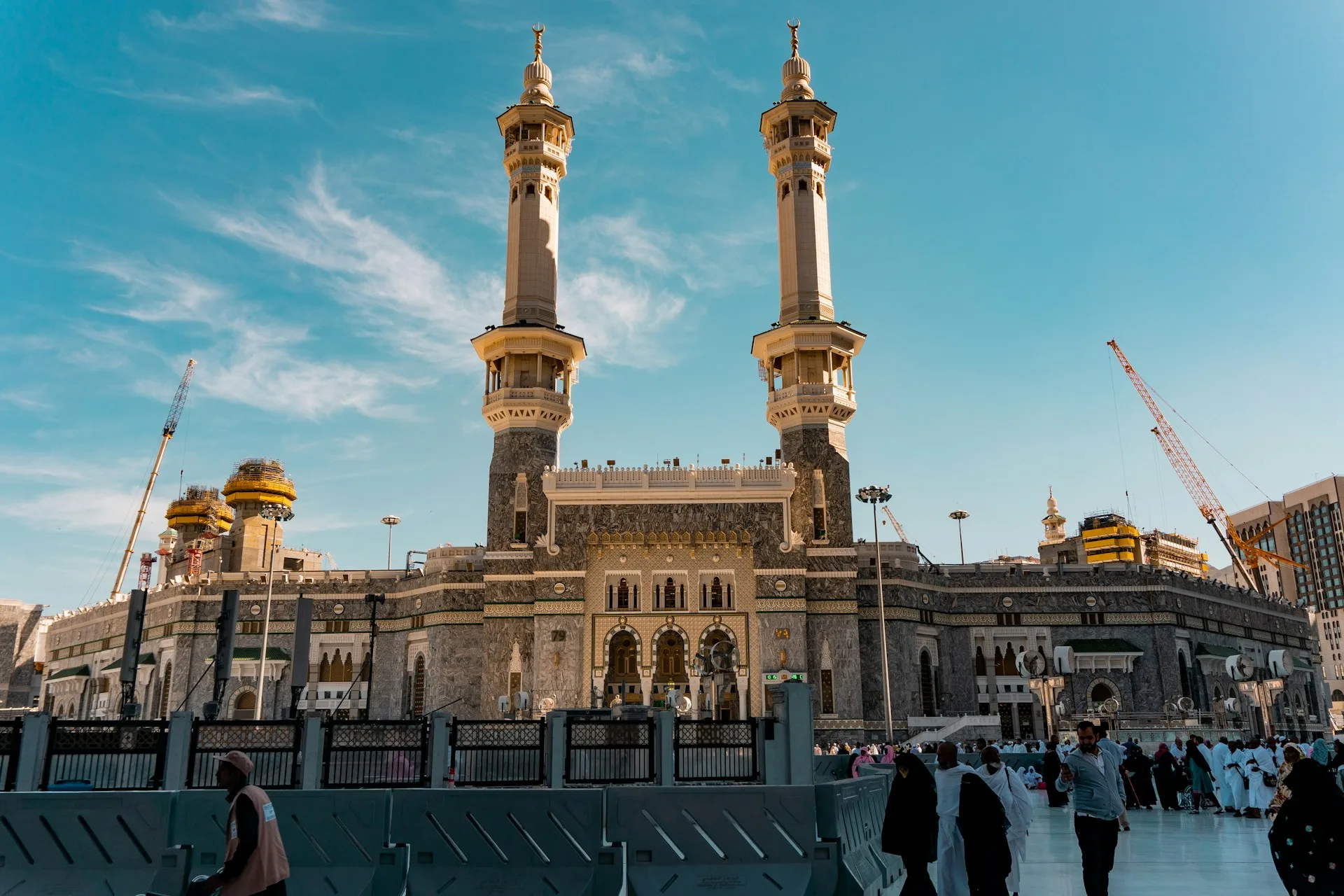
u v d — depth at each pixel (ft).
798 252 297.53
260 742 73.56
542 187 303.27
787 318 294.87
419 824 51.80
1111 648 283.79
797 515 272.72
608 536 262.67
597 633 257.34
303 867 50.88
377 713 286.87
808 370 286.87
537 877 50.67
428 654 276.82
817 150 304.71
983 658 287.07
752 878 51.34
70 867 49.75
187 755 71.26
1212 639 308.40
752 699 250.98
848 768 129.59
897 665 270.05
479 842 51.44
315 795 51.83
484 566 278.05
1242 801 105.50
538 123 305.94
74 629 384.68
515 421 281.74
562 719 78.54
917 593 280.51
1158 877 62.54
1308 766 43.11
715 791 52.47
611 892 49.70
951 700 280.92
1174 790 113.50
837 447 279.28
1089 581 290.56
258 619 296.71
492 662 261.85
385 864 50.78
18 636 502.79
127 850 50.21
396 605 293.23
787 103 303.68
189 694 185.37
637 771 78.64
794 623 255.29
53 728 68.95
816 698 256.52
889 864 62.08
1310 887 41.93
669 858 51.55
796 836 52.37
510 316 293.43
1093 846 50.75
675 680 256.11
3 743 67.72
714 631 257.96
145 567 432.66
